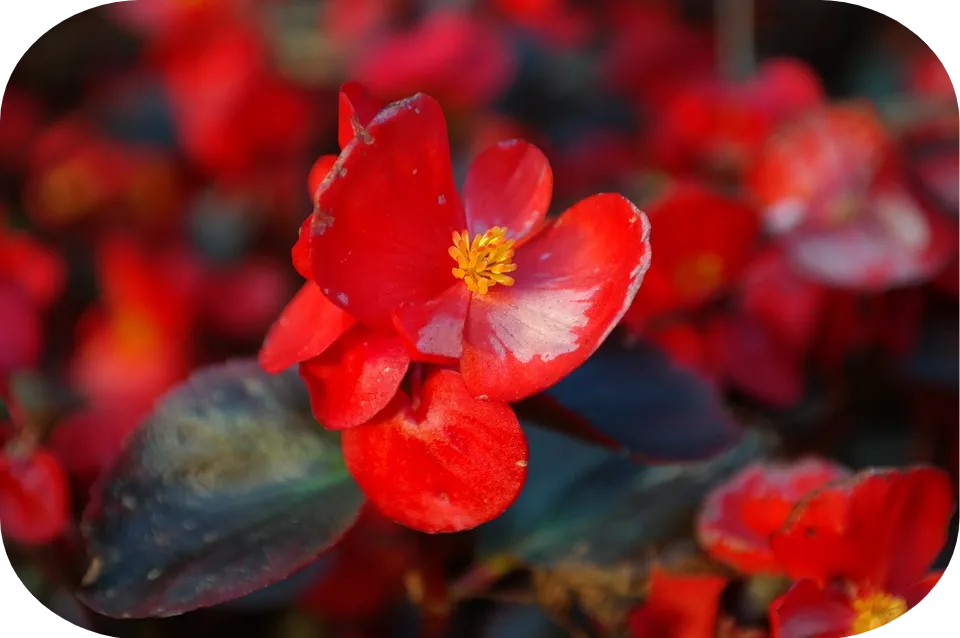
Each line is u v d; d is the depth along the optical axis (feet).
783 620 0.67
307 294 0.67
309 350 0.65
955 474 0.90
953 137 0.94
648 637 0.72
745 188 0.94
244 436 0.72
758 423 0.83
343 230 0.63
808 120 0.93
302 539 0.69
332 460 0.72
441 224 0.65
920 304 0.93
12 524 0.77
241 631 0.85
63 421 0.89
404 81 1.10
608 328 0.62
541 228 0.66
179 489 0.71
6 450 0.79
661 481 0.77
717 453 0.71
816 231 0.90
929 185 0.91
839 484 0.66
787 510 0.71
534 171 0.67
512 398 0.63
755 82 1.07
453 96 1.11
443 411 0.65
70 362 0.97
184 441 0.72
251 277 1.05
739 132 1.04
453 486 0.64
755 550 0.70
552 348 0.63
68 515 0.78
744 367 0.89
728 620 0.70
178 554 0.68
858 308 0.91
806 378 0.92
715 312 0.90
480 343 0.64
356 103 0.65
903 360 0.92
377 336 0.65
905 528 0.67
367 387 0.64
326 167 0.66
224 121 1.09
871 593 0.67
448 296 0.65
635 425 0.72
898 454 0.91
